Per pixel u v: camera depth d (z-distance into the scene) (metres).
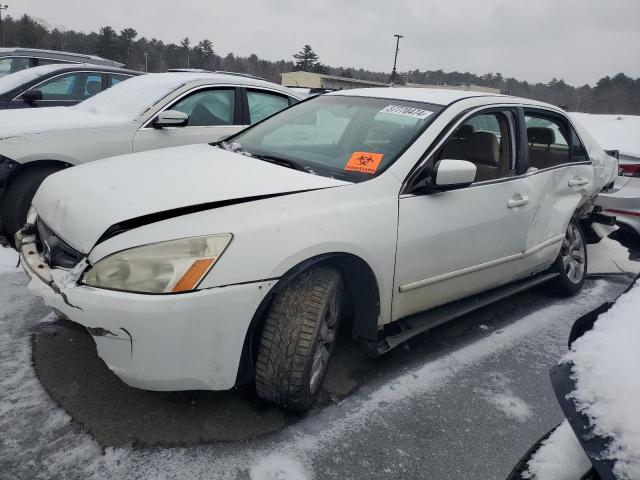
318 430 2.43
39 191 2.78
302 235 2.28
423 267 2.85
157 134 4.71
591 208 4.67
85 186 2.51
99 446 2.19
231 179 2.53
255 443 2.30
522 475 1.51
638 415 1.23
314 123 3.41
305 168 2.85
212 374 2.13
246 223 2.18
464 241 3.03
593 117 8.05
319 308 2.36
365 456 2.30
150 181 2.48
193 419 2.41
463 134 3.57
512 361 3.27
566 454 1.47
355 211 2.51
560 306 4.23
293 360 2.31
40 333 2.98
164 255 2.03
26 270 2.40
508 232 3.35
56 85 6.32
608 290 4.68
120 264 2.02
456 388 2.90
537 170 3.68
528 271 3.75
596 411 1.31
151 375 2.04
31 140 4.04
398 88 3.79
